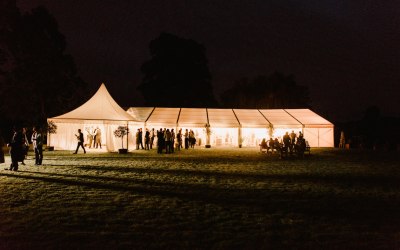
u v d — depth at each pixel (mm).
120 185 9000
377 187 9289
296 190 8664
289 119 29469
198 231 5234
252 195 7953
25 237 4891
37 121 28266
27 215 6035
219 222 5730
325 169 13250
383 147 27797
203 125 27922
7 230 5207
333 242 4852
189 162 15227
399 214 6398
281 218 6035
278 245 4703
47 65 32594
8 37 30750
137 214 6148
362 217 6176
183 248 4539
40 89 32375
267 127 28312
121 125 23062
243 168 13242
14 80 31000
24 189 8320
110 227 5383
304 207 6867
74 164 13758
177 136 25891
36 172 11312
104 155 18609
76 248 4492
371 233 5250
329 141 28594
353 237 5070
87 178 10109
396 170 13125
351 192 8508
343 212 6520
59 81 33656
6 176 10375
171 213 6250
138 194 7855
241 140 28625
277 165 14492
